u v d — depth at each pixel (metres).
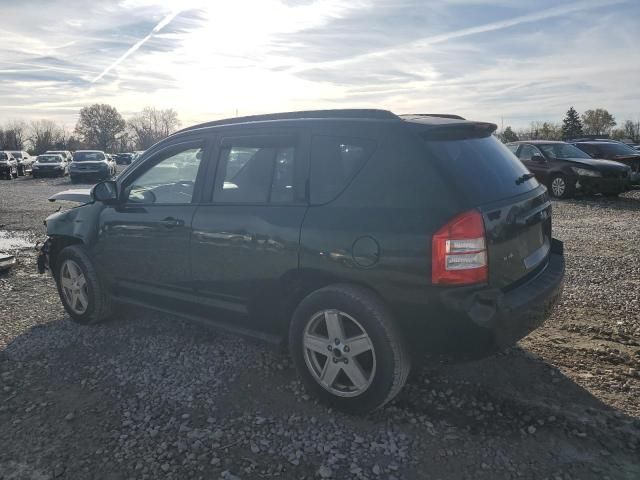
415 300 2.89
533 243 3.38
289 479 2.64
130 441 2.98
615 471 2.65
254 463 2.77
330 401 3.24
